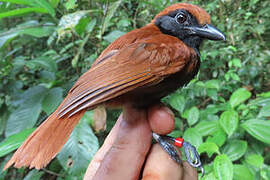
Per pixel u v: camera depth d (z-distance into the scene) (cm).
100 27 36
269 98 35
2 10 39
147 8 41
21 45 55
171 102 35
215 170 27
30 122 33
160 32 27
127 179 25
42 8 34
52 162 35
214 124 33
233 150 31
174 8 28
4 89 38
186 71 26
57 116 24
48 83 40
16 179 41
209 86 39
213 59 47
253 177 30
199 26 27
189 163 27
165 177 25
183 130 36
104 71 24
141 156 26
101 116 31
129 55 24
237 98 34
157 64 24
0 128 39
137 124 26
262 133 30
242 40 52
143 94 26
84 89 24
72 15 33
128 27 40
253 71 47
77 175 30
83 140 30
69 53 44
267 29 51
